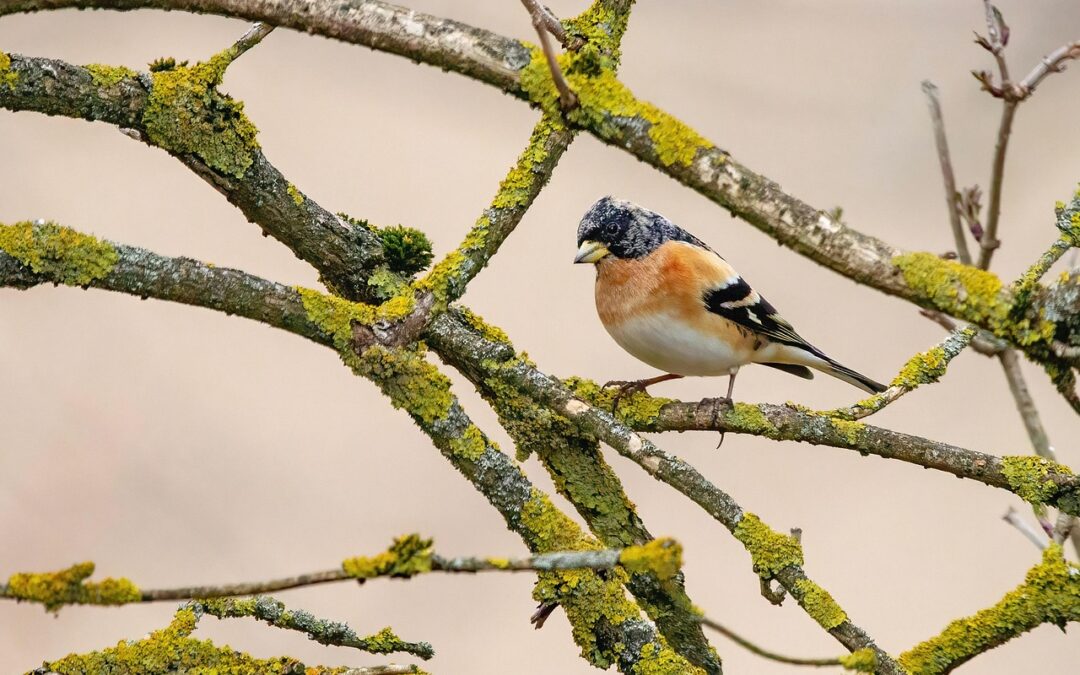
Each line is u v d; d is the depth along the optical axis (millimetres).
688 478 6820
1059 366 5793
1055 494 7324
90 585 4488
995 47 9070
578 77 6453
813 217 5945
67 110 7402
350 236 8148
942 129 9758
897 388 7969
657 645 6918
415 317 7176
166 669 6262
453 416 7113
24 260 6484
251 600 6562
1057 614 6891
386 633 6730
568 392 7184
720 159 6121
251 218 8039
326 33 6609
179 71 7711
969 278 5734
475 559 4742
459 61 6555
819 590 6633
